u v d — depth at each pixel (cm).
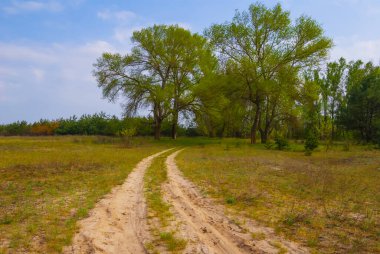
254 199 1149
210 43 4450
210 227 845
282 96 4359
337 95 5953
